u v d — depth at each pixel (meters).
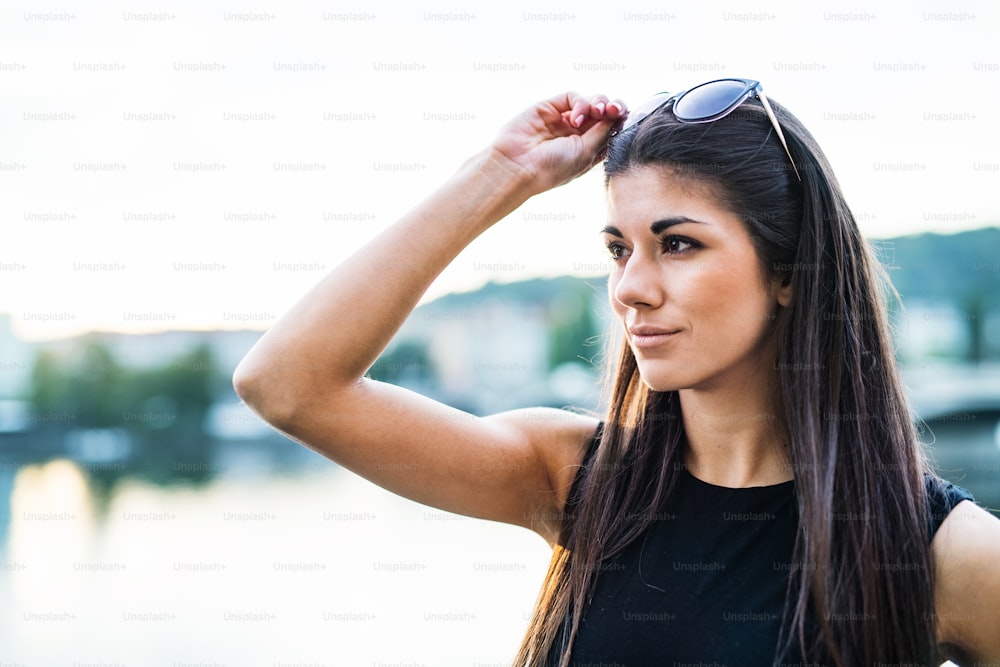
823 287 1.38
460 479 1.51
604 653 1.38
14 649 5.28
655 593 1.38
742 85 1.38
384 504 9.74
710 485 1.42
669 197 1.31
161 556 7.58
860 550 1.30
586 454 1.59
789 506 1.37
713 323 1.31
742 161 1.32
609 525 1.46
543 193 1.53
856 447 1.35
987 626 1.26
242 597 6.23
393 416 1.46
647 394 1.50
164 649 5.20
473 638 5.03
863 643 1.28
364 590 6.20
